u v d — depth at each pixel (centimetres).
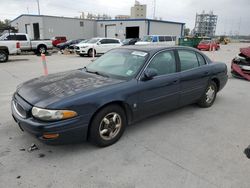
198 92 499
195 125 441
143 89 377
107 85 350
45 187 263
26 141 364
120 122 363
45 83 369
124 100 352
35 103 309
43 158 320
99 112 331
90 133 334
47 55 2038
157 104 409
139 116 389
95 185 268
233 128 433
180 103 462
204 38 3334
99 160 318
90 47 1894
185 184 272
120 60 427
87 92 325
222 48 3466
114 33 3878
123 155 331
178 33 4181
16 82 816
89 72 423
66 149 344
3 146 348
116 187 265
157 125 437
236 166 310
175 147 357
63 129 300
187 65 471
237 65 920
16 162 309
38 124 293
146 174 289
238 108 549
